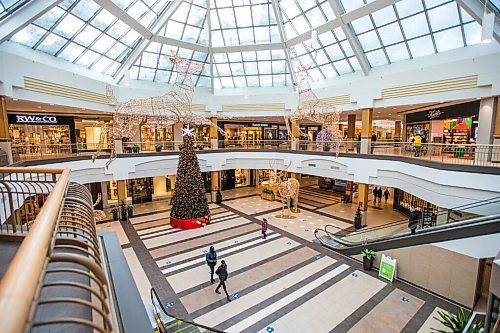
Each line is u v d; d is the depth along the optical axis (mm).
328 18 12383
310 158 14938
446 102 11312
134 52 13391
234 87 18328
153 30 12828
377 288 7914
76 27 10398
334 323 6395
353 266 9195
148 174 13914
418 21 10523
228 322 6371
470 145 8195
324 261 9500
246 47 15141
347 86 13531
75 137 14992
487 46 9523
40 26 9430
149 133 18172
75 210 2686
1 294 716
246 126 22609
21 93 8930
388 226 9148
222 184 22203
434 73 10281
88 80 11836
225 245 10734
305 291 7672
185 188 12617
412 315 6742
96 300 2102
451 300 7371
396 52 12172
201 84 17781
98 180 12312
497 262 4129
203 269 8836
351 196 17516
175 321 6227
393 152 12180
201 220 12805
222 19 14352
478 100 10195
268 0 13258
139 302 2385
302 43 14133
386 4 10172
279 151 16609
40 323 896
